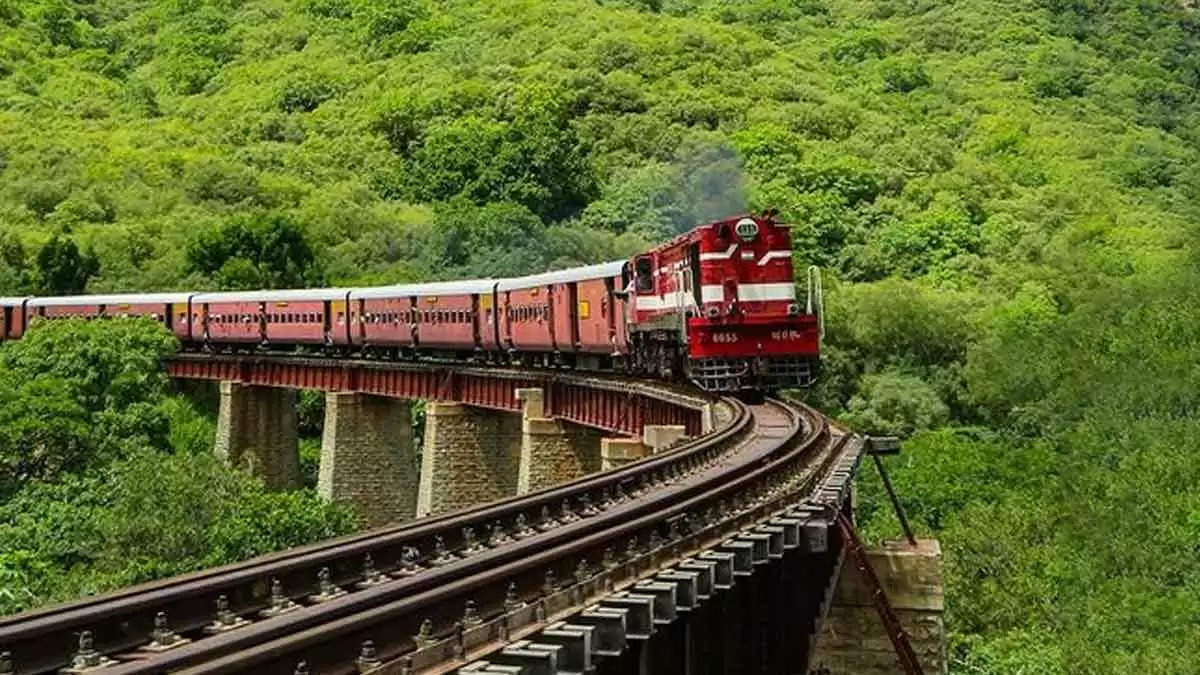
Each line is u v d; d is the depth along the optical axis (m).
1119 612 45.03
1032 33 179.62
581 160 119.50
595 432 43.44
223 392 63.53
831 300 78.00
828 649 26.39
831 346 76.00
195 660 8.95
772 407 33.50
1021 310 83.06
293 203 111.38
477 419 50.97
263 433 64.38
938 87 156.38
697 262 32.84
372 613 10.03
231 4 185.38
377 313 58.16
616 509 16.33
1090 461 59.41
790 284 32.94
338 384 56.94
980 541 50.94
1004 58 169.75
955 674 42.56
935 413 71.00
